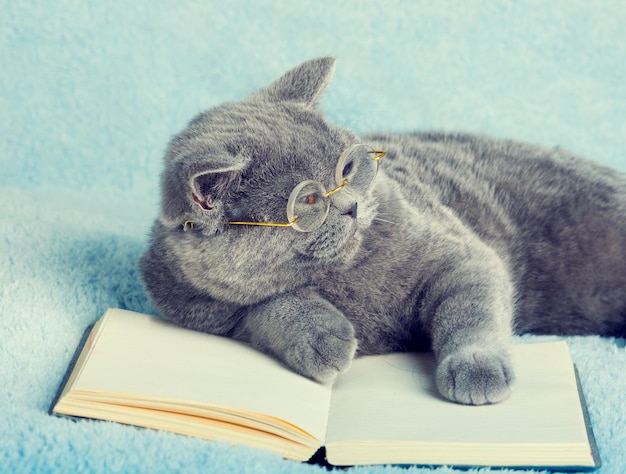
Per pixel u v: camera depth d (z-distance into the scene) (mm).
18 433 501
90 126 946
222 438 505
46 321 624
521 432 495
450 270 619
